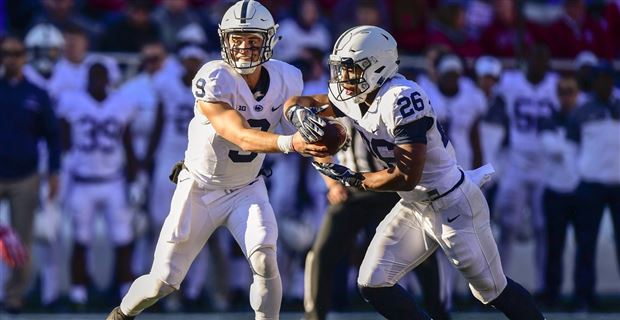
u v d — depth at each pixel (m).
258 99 17.20
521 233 30.44
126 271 28.16
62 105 27.98
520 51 31.50
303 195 28.52
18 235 26.83
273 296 17.38
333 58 16.77
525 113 29.20
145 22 31.61
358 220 22.17
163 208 27.95
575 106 28.84
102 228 29.84
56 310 27.41
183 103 27.91
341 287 27.55
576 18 32.94
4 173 26.70
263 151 16.23
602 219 28.95
